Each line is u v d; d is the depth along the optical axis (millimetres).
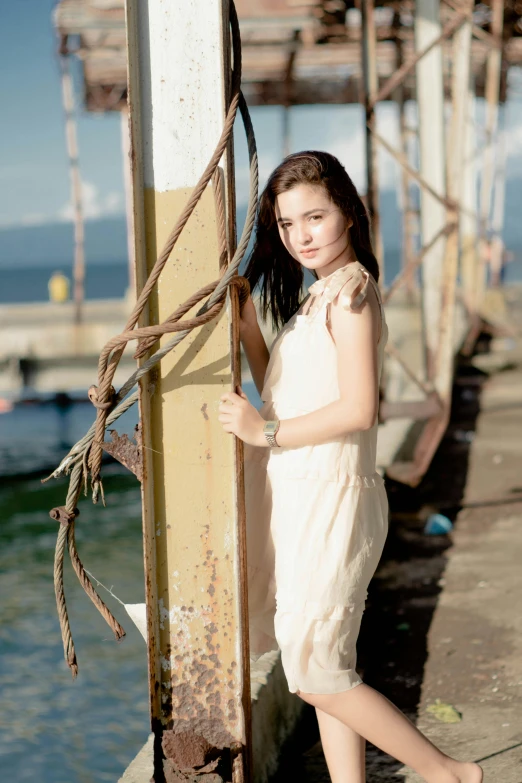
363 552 2211
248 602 2410
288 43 13172
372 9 6891
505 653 3818
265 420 2258
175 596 2400
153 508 2383
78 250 19859
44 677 5512
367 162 7020
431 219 7617
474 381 12469
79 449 2334
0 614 6660
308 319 2283
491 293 19078
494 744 3031
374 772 2906
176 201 2287
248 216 2227
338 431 2152
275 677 3047
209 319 2234
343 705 2199
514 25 12039
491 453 7965
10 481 12031
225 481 2338
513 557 5098
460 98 8273
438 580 4805
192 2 2225
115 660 5770
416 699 3461
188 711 2424
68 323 19109
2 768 4359
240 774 2402
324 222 2248
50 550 8531
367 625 4246
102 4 12016
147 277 2320
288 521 2223
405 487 6441
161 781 2447
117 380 18062
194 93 2252
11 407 18938
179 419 2342
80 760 4473
